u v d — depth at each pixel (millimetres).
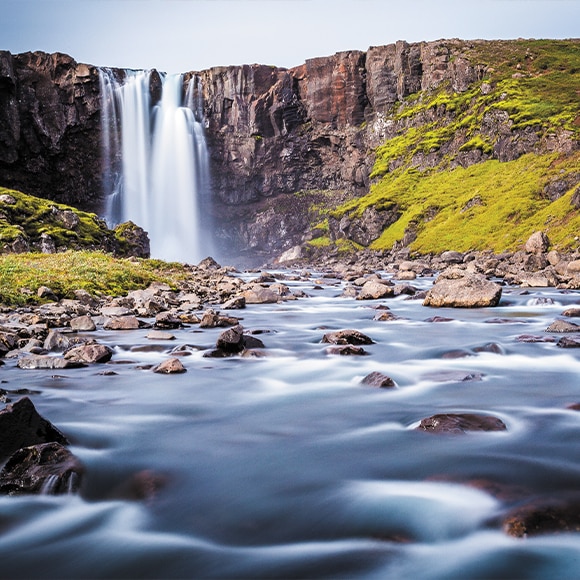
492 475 5777
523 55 116250
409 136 120938
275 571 4188
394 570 4168
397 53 132875
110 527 4914
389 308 23391
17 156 109500
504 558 4277
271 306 25266
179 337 15773
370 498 5344
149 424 7867
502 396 9195
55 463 5766
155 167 129000
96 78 119688
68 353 12375
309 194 139375
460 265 58156
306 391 9828
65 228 52781
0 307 19578
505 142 92500
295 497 5430
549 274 37062
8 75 105812
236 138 137375
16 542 4680
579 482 5578
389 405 8773
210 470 6152
